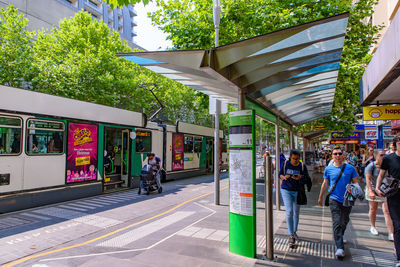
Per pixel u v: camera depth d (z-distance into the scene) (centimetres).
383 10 1738
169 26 1140
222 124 3297
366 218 699
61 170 880
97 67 1981
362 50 1230
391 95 726
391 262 418
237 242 454
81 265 415
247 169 444
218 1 851
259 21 1008
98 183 1022
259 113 574
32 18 3192
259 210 797
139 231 602
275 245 500
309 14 1018
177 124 1576
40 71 1759
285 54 357
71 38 2034
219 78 395
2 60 1653
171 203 922
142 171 1083
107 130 1215
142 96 2289
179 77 501
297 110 809
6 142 729
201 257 442
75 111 934
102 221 686
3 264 423
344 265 407
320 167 2152
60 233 588
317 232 575
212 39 1077
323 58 401
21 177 761
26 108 779
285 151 7081
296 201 497
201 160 1859
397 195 395
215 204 898
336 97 1246
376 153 565
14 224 640
